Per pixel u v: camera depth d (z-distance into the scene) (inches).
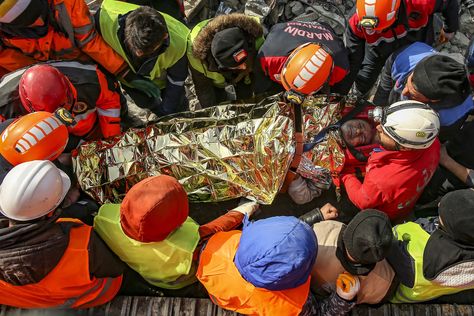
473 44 103.5
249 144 123.6
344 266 95.0
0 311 104.3
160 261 101.3
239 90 138.3
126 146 126.8
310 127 125.0
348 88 136.5
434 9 117.3
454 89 102.5
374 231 87.7
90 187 126.0
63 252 95.6
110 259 102.7
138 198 93.7
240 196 127.6
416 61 117.8
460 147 121.5
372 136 124.2
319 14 158.1
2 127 105.5
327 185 132.3
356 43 130.6
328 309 98.0
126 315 105.2
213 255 98.1
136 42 107.0
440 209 94.4
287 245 84.9
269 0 156.5
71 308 104.7
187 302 105.7
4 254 90.8
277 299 91.4
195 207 140.9
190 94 159.3
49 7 108.2
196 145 125.3
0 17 101.8
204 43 113.3
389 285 100.0
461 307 104.0
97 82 115.6
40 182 90.4
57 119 100.7
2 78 112.6
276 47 113.4
